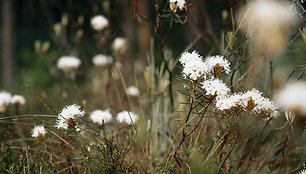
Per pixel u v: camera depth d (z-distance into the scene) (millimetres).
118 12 1196
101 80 1280
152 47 964
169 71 879
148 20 884
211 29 966
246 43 831
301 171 776
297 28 798
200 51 903
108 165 775
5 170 797
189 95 764
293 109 738
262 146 847
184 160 795
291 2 797
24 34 3562
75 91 1255
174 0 817
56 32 1450
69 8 1560
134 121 851
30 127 898
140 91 1088
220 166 779
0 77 2605
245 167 807
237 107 752
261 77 908
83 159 781
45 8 1579
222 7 1000
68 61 1273
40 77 2488
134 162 812
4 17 2496
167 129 895
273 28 770
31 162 833
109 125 932
